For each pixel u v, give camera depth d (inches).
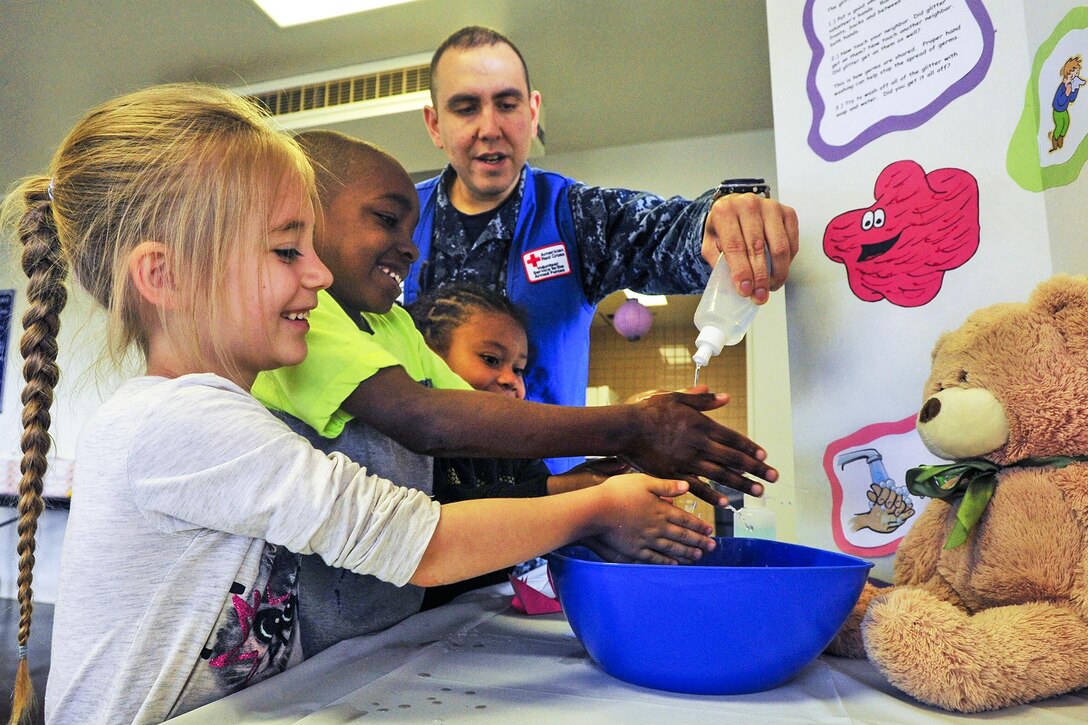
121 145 24.3
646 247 57.7
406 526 21.9
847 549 33.6
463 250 65.9
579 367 65.0
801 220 36.5
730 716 20.6
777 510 52.2
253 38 110.7
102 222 24.3
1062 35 27.9
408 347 39.0
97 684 20.8
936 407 25.1
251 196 24.0
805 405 35.8
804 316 36.2
